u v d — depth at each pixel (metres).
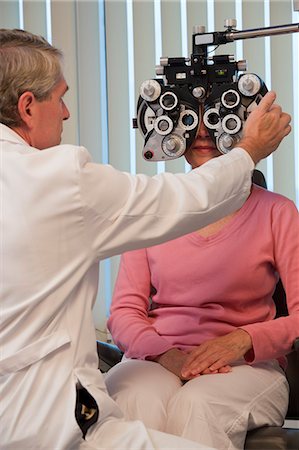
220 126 1.86
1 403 1.43
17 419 1.42
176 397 1.65
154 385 1.70
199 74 1.86
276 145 1.67
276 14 2.80
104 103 2.98
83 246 1.45
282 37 2.80
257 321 1.86
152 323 1.93
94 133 2.98
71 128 2.97
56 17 2.94
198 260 1.87
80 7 2.95
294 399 1.95
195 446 1.42
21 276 1.42
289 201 1.89
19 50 1.51
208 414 1.60
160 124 1.87
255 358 1.74
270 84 2.81
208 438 1.59
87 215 1.43
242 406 1.67
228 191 1.55
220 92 1.85
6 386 1.43
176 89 1.87
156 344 1.81
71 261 1.44
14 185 1.42
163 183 1.51
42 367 1.44
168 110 1.86
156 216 1.48
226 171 1.55
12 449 1.44
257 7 2.81
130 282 1.96
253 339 1.74
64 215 1.42
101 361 2.00
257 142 1.63
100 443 1.44
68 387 1.44
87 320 1.50
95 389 1.47
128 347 1.85
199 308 1.87
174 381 1.73
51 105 1.54
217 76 1.86
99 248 1.46
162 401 1.67
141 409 1.65
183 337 1.86
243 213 1.88
